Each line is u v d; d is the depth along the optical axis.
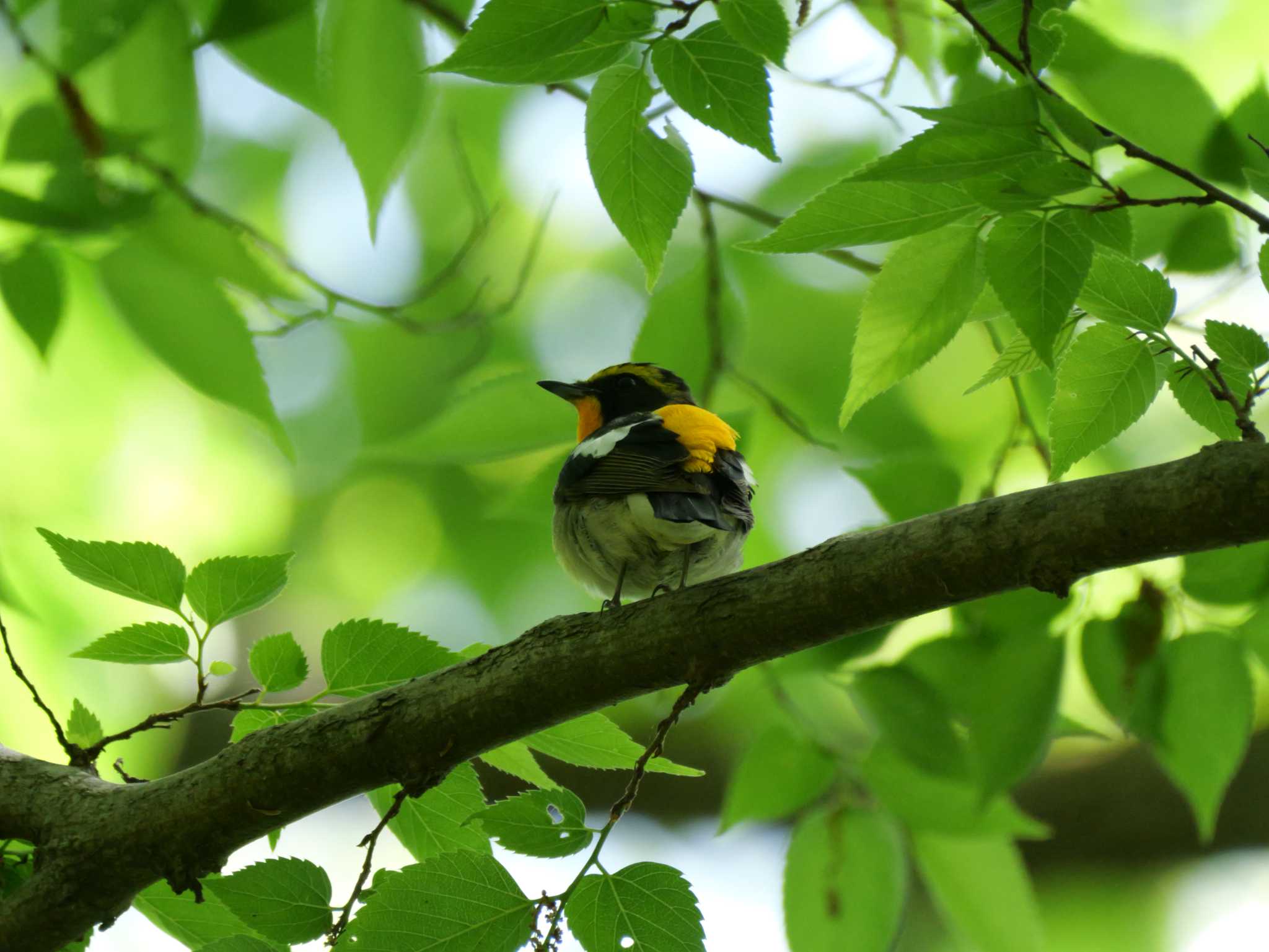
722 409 11.72
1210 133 8.79
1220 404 6.26
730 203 10.80
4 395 14.70
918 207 5.80
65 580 13.09
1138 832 14.87
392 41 9.03
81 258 8.98
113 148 8.86
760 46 5.59
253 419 9.05
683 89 5.84
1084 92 8.88
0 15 9.51
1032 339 5.62
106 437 15.35
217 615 6.60
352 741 6.55
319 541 16.83
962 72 9.18
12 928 6.64
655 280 6.42
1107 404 6.34
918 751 9.03
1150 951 14.91
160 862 6.61
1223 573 8.35
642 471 9.41
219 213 9.50
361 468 16.64
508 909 5.78
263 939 5.88
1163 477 5.62
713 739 15.22
